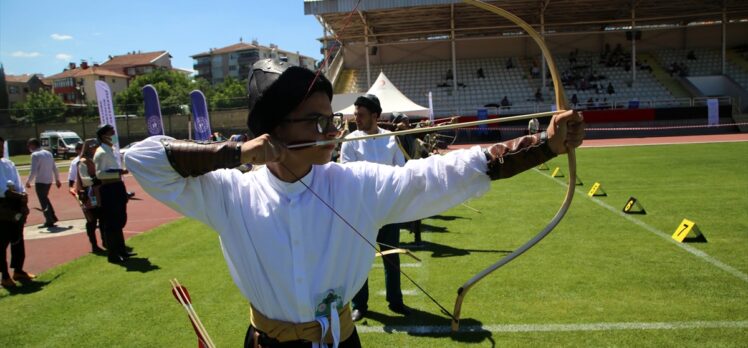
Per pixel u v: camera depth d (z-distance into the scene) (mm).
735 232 7035
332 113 1675
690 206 8977
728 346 3756
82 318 4906
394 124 6867
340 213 1710
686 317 4297
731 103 30578
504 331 4168
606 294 4887
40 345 4320
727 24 35500
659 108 29656
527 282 5309
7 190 6023
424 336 4152
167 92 90312
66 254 8016
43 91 83750
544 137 1656
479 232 7801
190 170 1509
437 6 27875
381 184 1765
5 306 5363
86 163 7785
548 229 1821
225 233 1703
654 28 33062
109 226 6980
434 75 35906
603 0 28391
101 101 11594
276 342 1748
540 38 1752
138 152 1507
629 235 7109
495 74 35281
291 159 1627
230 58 126625
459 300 1851
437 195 1741
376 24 30922
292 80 1562
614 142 25562
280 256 1664
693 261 5801
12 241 6191
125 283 5996
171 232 9078
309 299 1688
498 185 12883
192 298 5320
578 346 3846
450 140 22875
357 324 4445
